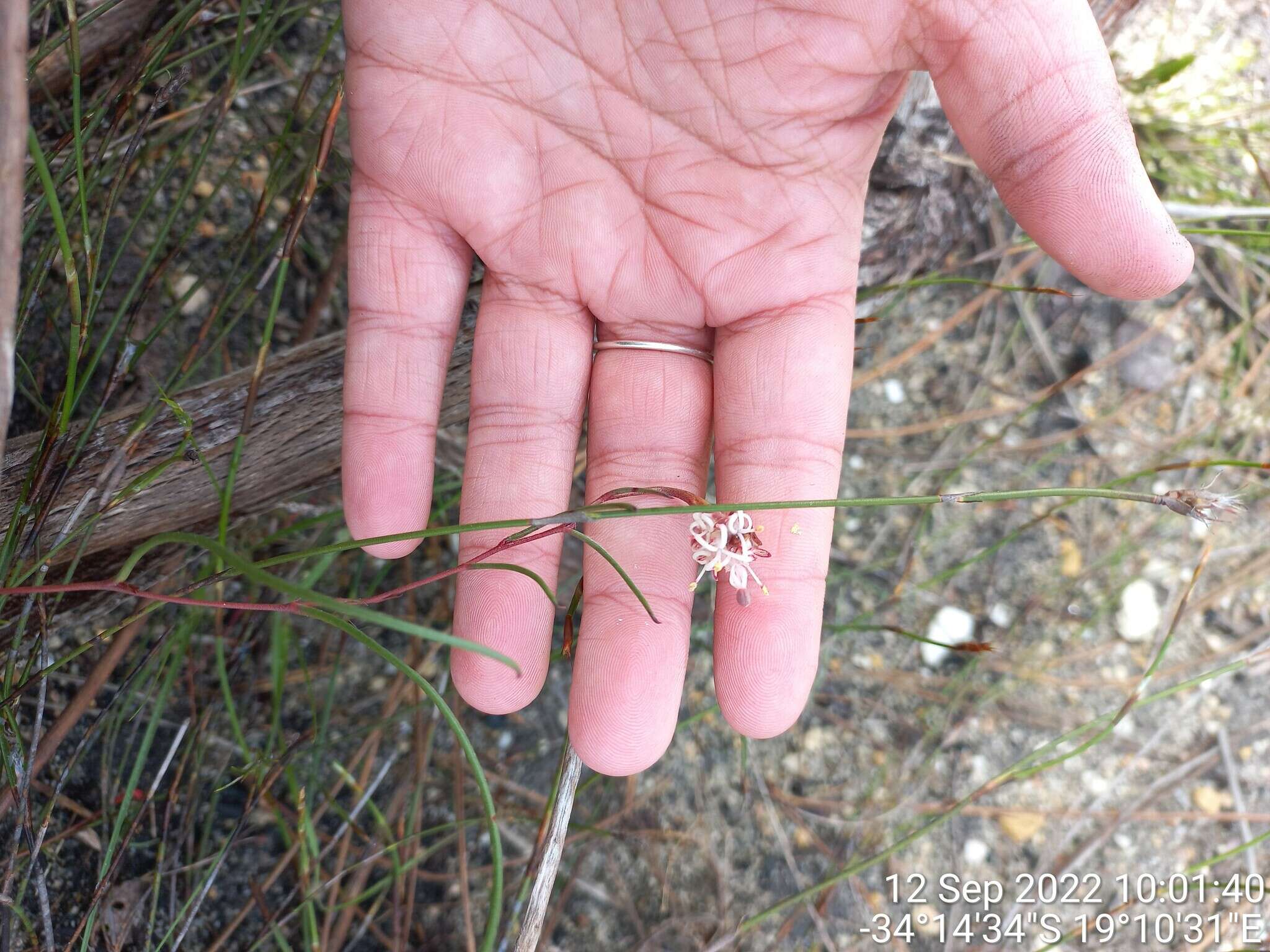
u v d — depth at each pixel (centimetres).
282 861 19
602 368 17
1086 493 13
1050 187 15
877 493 25
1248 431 25
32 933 17
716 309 17
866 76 15
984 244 26
